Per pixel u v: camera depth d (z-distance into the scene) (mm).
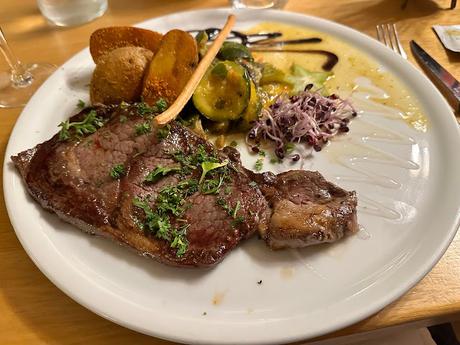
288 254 208
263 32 340
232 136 278
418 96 281
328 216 205
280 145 266
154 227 201
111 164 224
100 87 270
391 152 255
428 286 199
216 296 195
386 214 223
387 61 306
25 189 233
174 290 197
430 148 253
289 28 342
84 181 218
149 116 240
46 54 343
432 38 335
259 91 288
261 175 229
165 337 179
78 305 201
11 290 208
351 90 294
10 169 240
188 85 253
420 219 219
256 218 208
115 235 204
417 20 352
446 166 240
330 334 190
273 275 201
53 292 206
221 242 200
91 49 294
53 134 271
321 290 194
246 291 196
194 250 198
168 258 196
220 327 182
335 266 203
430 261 196
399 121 271
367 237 213
